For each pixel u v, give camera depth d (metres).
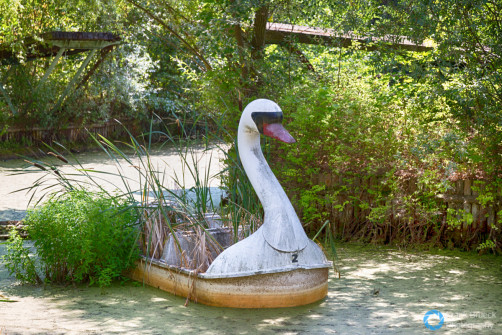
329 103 7.58
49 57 17.81
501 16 6.66
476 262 6.46
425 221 7.10
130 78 20.00
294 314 4.65
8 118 17.33
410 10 6.60
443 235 7.22
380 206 7.16
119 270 5.50
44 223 5.42
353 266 6.27
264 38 9.40
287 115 8.01
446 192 7.11
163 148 19.14
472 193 7.00
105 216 5.44
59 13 17.83
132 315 4.58
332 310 4.76
